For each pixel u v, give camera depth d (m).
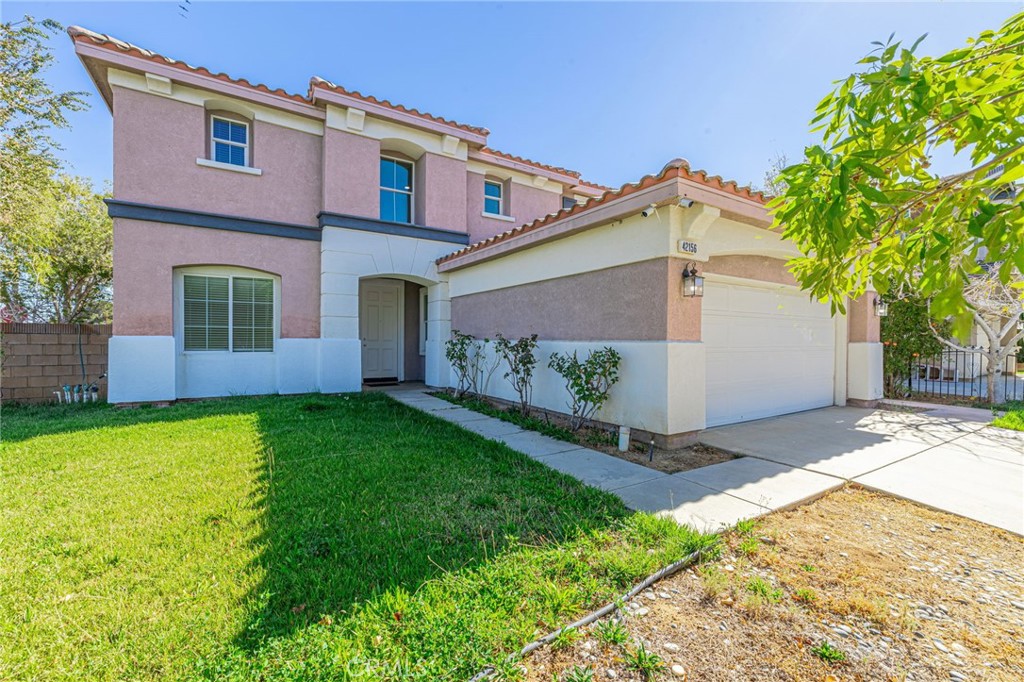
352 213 10.53
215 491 4.20
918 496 4.30
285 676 2.03
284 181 10.20
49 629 2.35
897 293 10.09
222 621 2.41
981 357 14.05
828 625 2.48
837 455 5.68
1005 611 2.61
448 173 11.78
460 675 2.07
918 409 9.04
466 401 9.76
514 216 13.58
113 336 8.49
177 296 9.30
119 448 5.54
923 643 2.35
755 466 5.22
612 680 2.10
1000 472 5.00
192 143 9.25
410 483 4.50
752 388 7.87
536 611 2.52
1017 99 1.83
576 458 5.56
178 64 8.84
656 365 5.93
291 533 3.40
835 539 3.49
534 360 7.81
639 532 3.45
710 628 2.45
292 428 6.66
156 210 8.81
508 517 3.73
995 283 8.00
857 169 1.96
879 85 1.86
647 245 6.02
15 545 3.18
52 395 9.42
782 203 2.35
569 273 7.39
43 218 10.56
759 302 8.02
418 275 11.35
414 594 2.64
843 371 9.55
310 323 10.43
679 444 5.92
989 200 1.83
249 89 9.58
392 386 12.54
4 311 11.47
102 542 3.24
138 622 2.41
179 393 9.27
